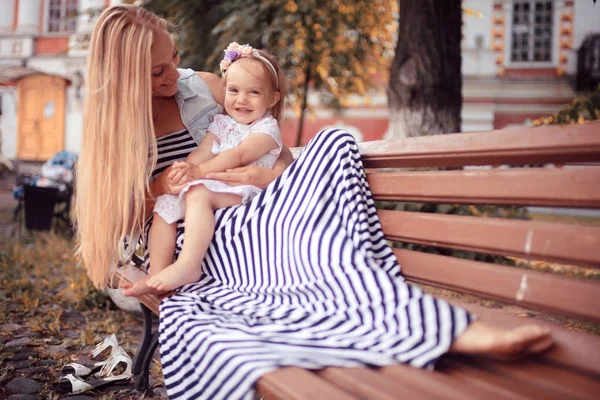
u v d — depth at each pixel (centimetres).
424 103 705
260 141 233
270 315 181
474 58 1884
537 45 1891
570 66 1864
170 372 180
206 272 221
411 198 199
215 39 997
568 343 150
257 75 238
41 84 2045
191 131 247
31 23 2078
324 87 1348
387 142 212
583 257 146
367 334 162
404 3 711
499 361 149
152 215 237
